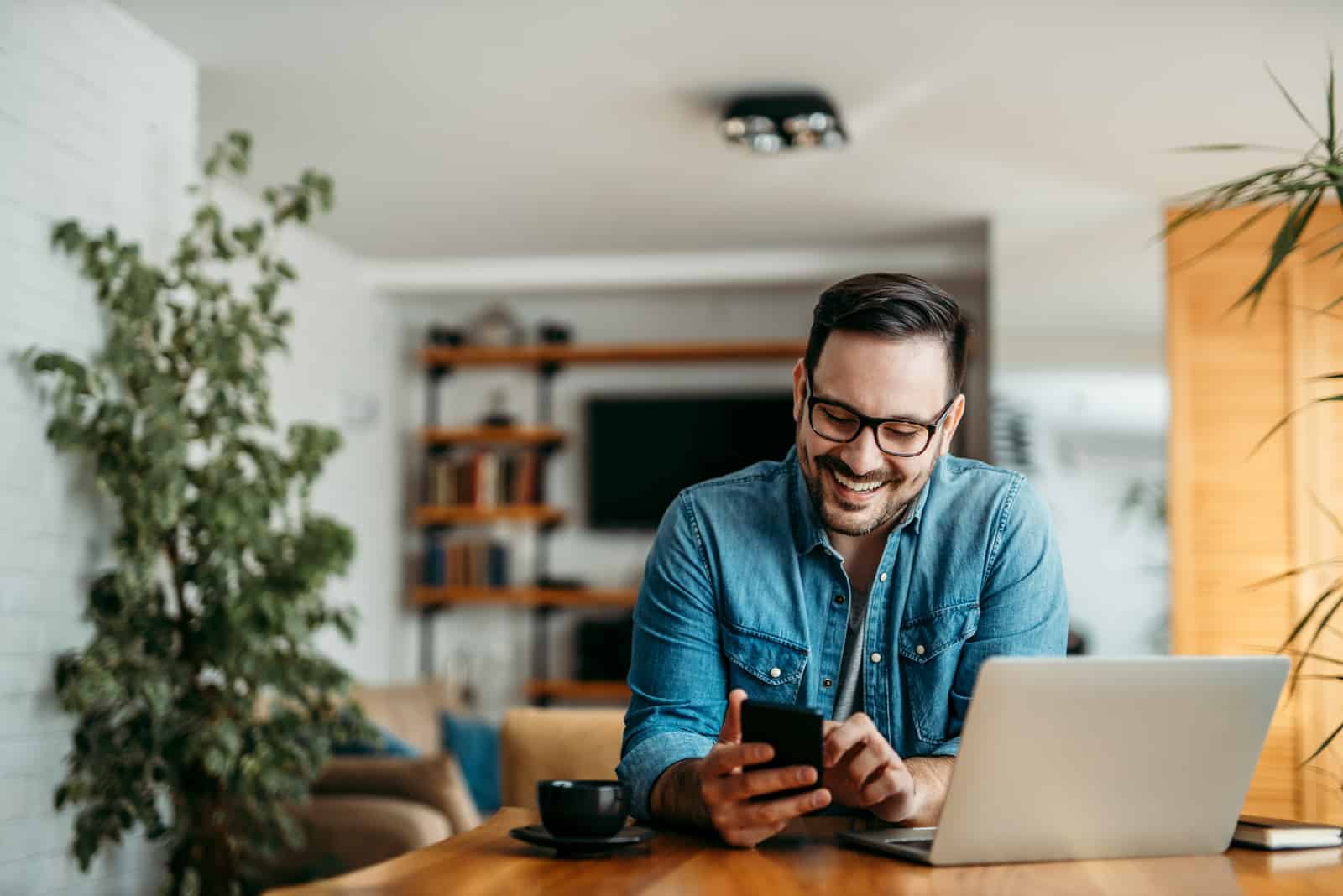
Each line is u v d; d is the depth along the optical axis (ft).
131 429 10.29
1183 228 16.75
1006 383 17.06
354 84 13.08
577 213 17.83
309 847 11.78
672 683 5.08
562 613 22.00
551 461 22.30
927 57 12.38
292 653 11.08
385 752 13.46
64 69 10.50
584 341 22.12
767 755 4.08
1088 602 16.70
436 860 3.89
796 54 12.34
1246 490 16.15
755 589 5.13
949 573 5.16
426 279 20.61
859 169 15.83
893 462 4.61
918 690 5.16
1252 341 16.29
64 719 10.33
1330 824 4.73
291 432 11.45
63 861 10.43
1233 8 11.21
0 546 9.58
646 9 11.38
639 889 3.45
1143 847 4.11
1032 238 17.25
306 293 18.79
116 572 10.27
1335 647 15.34
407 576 22.40
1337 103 13.21
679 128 14.39
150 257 11.68
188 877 10.56
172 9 11.32
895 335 4.53
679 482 21.63
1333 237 16.03
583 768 7.00
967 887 3.57
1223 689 4.02
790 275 19.84
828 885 3.55
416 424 22.77
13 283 9.79
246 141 11.64
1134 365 16.85
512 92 13.33
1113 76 12.73
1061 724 3.86
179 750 10.34
